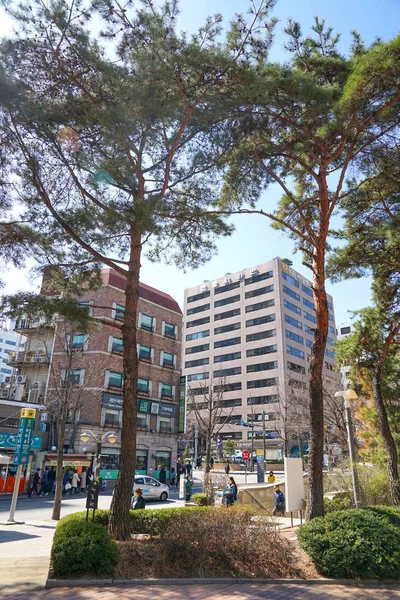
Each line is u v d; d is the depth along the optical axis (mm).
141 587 6844
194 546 8078
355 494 11703
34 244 10344
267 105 10445
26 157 9945
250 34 9578
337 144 12625
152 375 40781
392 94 10547
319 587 7359
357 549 7840
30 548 10039
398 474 13680
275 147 11961
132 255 10938
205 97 9844
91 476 29078
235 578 7469
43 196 10109
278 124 11500
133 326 10469
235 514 8969
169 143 11000
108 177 10258
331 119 11094
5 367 105250
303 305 82438
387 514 8984
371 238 14883
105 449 34188
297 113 11008
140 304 41125
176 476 39688
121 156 10438
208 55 9141
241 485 22750
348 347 16297
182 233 12750
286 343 75625
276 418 58312
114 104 9555
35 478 25688
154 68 9125
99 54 9539
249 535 8492
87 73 9570
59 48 9211
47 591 6469
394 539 8070
